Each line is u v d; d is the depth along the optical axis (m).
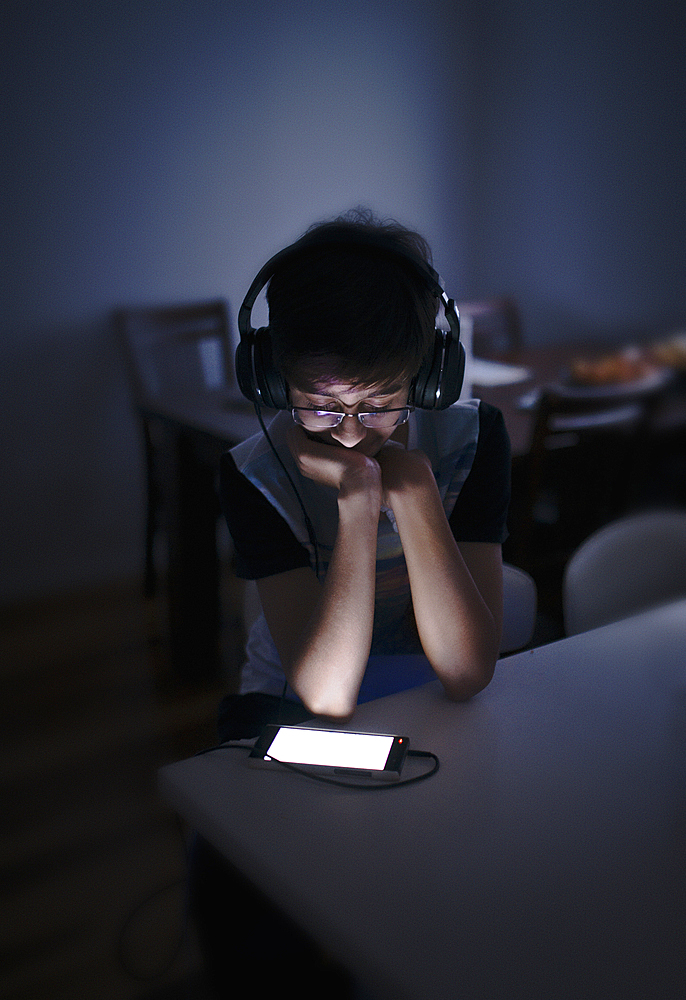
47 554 3.01
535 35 3.42
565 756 0.74
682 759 0.74
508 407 2.10
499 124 3.65
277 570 0.97
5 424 2.87
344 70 3.25
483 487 1.01
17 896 1.53
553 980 0.51
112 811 1.78
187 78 2.94
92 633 2.65
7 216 2.74
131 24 2.80
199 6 2.90
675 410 2.11
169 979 1.33
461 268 3.75
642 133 3.13
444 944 0.54
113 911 1.49
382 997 0.52
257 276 0.84
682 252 3.08
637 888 0.58
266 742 0.78
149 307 3.04
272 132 3.14
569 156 3.42
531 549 1.97
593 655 0.94
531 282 3.73
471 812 0.67
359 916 0.56
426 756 0.75
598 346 3.10
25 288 2.82
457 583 0.88
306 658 0.85
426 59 3.43
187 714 2.17
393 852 0.63
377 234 0.78
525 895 0.58
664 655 0.94
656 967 0.52
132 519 3.15
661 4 2.96
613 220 3.31
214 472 2.22
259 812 0.68
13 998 1.30
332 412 0.82
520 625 1.23
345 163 3.34
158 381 2.93
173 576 2.28
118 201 2.91
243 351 0.89
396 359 0.76
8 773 1.92
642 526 1.21
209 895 0.85
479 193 3.71
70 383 2.95
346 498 0.88
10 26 2.62
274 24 3.05
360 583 0.86
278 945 0.84
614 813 0.67
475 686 0.84
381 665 1.04
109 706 2.21
